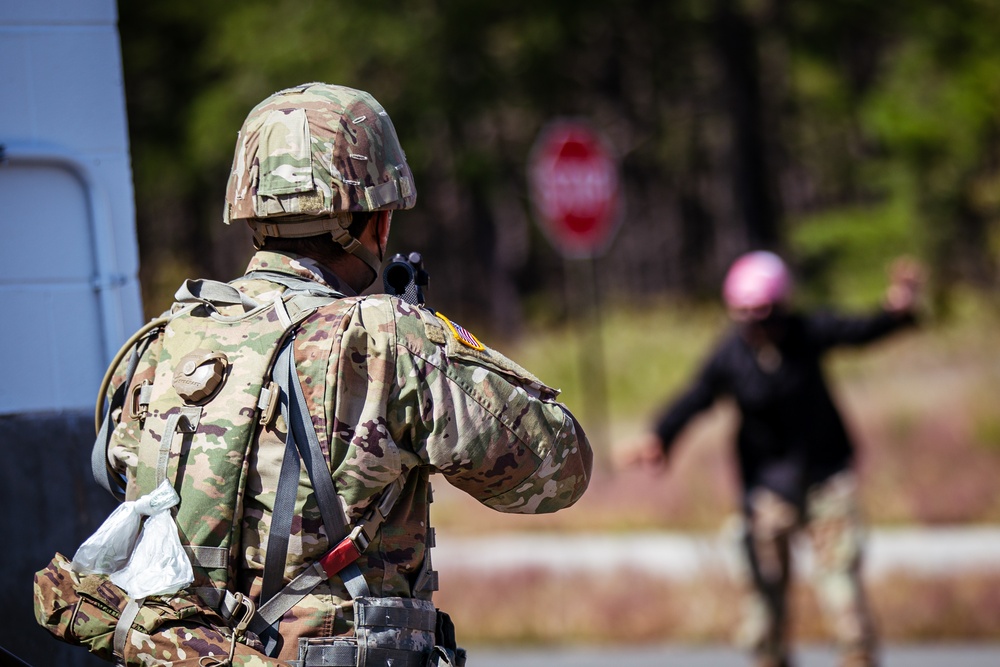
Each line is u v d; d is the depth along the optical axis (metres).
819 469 22.30
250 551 7.79
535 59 99.19
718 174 119.19
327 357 7.88
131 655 7.71
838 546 22.11
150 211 108.81
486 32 97.69
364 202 8.29
